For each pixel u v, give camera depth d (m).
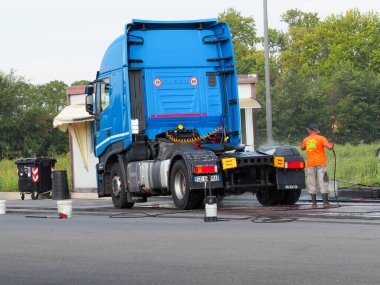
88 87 27.56
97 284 10.08
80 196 39.19
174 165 23.66
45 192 39.84
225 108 26.17
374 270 10.36
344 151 53.34
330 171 37.16
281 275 10.20
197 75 26.05
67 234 16.80
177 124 25.81
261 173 23.84
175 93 25.84
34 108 97.81
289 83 96.06
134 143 25.53
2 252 13.84
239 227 17.02
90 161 40.38
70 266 11.76
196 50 26.14
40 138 97.25
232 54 25.95
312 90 95.06
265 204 25.03
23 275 11.05
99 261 12.18
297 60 124.31
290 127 94.50
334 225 16.72
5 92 98.69
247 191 23.88
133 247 13.87
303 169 23.73
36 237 16.34
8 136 96.69
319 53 123.25
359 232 15.02
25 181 39.91
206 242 14.22
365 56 118.62
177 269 11.05
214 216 18.91
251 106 37.34
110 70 26.48
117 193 26.58
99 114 27.42
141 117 25.58
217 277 10.23
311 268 10.67
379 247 12.63
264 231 15.84
